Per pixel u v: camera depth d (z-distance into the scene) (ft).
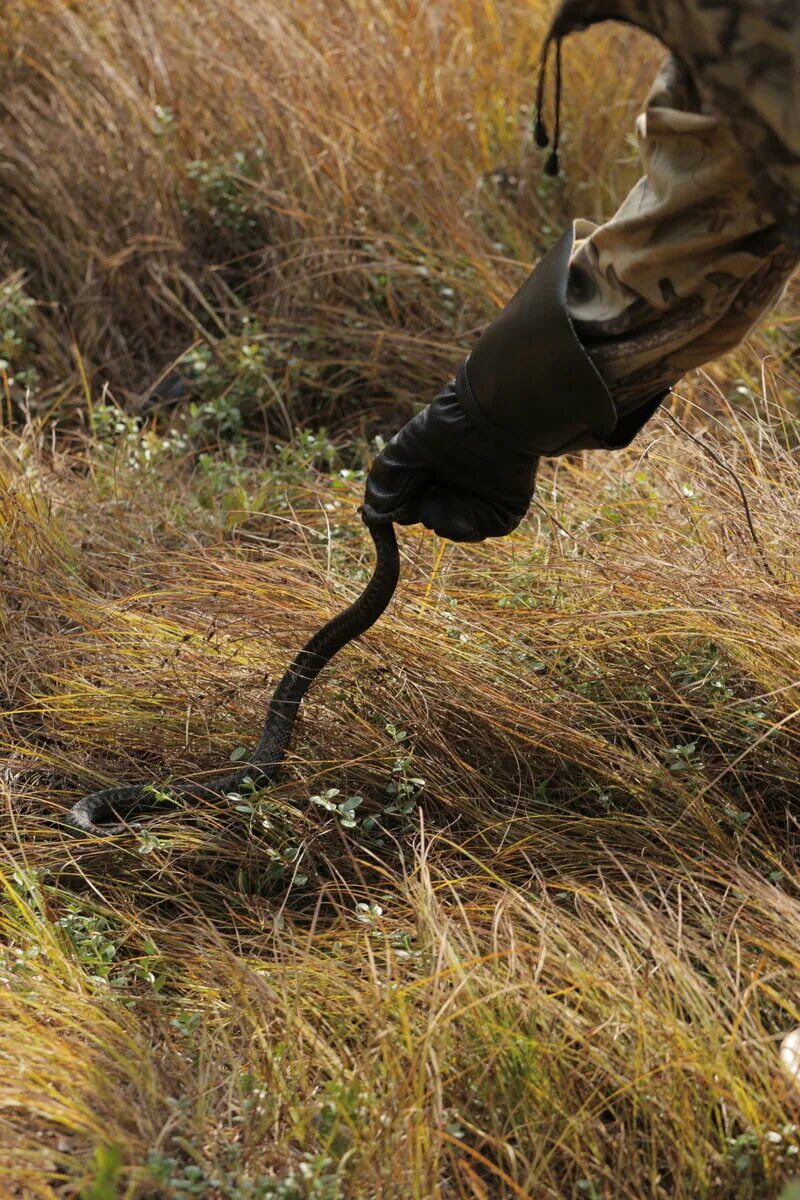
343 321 18.58
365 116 19.71
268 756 11.05
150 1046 8.55
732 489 12.59
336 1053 8.46
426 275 18.04
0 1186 7.31
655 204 7.68
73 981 9.04
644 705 11.28
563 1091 8.00
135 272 19.49
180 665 12.22
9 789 11.46
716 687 11.03
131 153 20.02
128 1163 7.46
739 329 8.16
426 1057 7.97
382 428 17.84
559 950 9.01
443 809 11.02
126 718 11.89
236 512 15.19
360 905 9.61
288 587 12.61
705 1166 7.52
